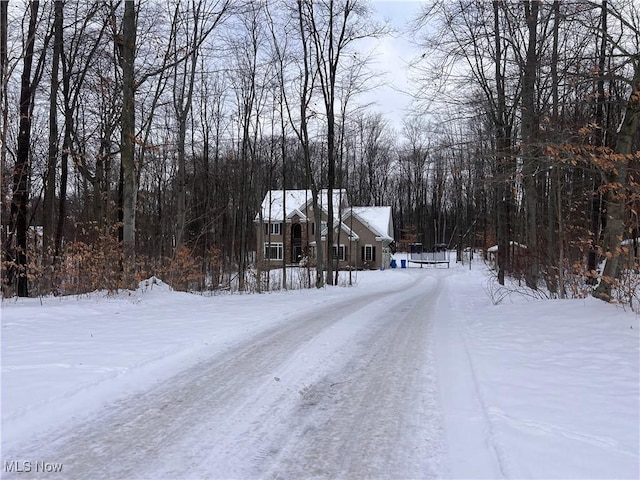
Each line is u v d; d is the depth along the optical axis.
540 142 9.47
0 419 4.25
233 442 4.12
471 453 3.90
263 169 44.19
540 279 16.88
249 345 7.92
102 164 18.41
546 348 7.25
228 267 31.05
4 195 13.42
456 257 63.22
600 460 3.59
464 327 9.96
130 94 13.56
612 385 5.37
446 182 53.62
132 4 13.48
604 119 13.73
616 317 8.52
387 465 3.71
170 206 28.45
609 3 9.77
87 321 9.66
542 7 10.55
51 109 16.62
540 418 4.45
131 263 13.71
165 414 4.75
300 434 4.32
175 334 8.35
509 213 23.64
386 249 51.22
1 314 9.65
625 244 10.15
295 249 45.97
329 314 11.94
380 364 6.87
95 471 3.54
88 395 5.17
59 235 17.48
